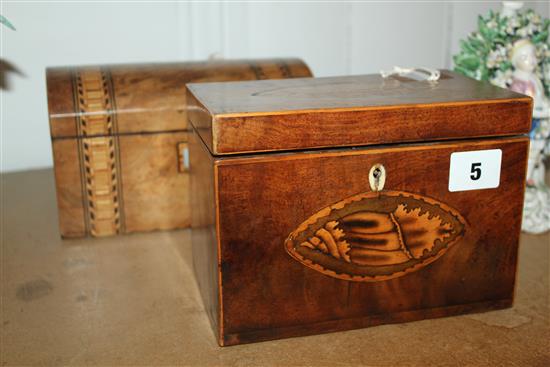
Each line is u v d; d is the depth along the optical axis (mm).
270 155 692
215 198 686
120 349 742
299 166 698
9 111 1291
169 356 728
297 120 687
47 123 1321
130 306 837
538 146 1007
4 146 1312
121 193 1026
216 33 1372
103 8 1292
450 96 758
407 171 730
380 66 1512
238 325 735
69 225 1022
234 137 674
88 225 1029
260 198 697
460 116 731
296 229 717
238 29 1384
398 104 717
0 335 768
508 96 758
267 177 693
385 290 770
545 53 1012
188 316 813
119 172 1014
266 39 1410
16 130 1308
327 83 851
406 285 775
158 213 1055
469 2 1528
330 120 696
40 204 1163
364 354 729
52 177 1292
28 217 1109
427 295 787
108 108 985
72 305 839
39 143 1330
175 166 1035
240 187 688
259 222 705
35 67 1282
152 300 853
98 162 1000
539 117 970
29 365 710
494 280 804
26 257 971
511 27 1004
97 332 777
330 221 724
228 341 738
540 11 1610
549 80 1015
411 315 790
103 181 1012
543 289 871
